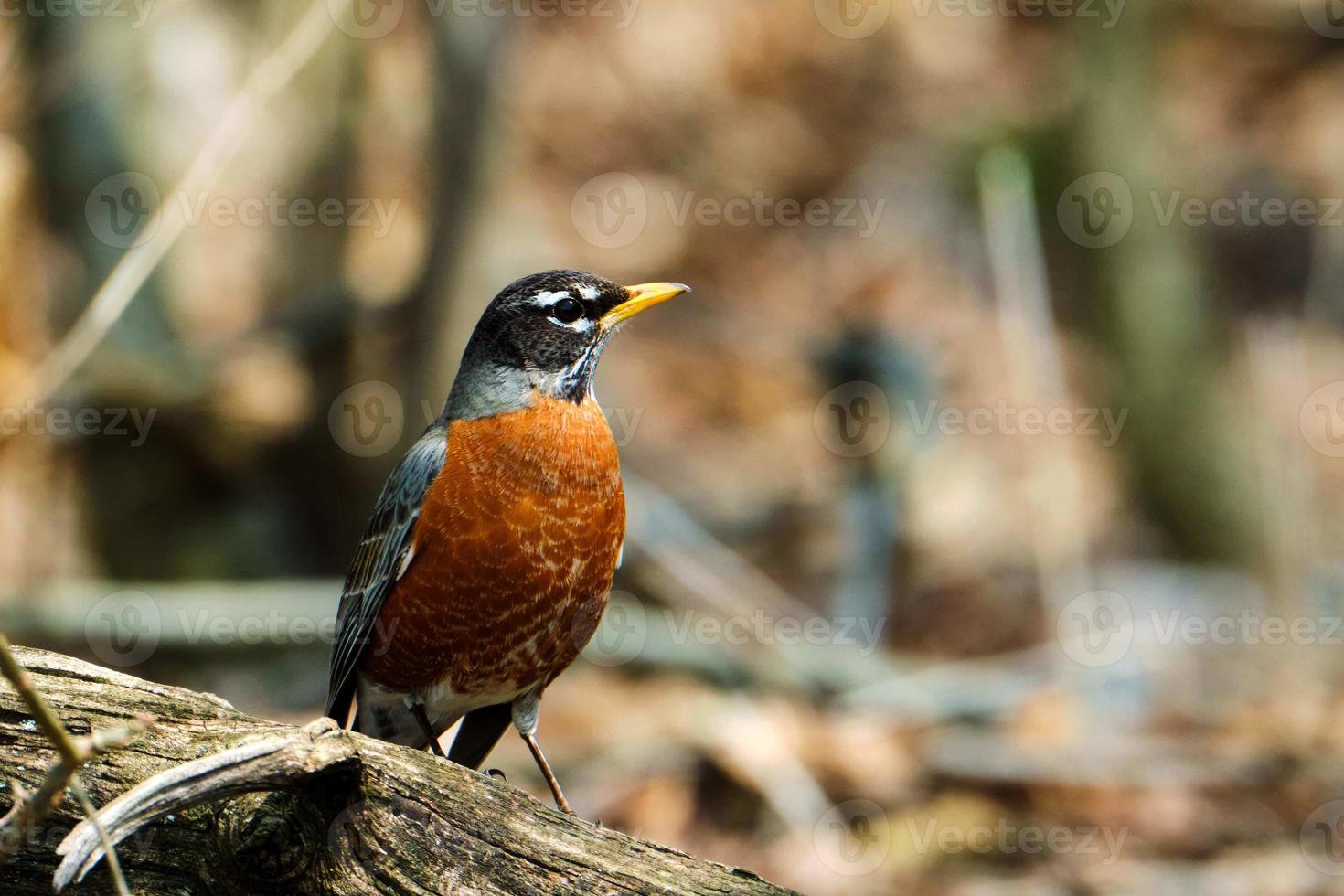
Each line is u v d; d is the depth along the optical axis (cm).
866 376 1579
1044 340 1490
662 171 2170
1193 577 1572
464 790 542
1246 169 2162
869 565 1501
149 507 1386
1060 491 1474
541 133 2150
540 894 542
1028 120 1991
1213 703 1319
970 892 1050
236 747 495
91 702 523
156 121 1412
